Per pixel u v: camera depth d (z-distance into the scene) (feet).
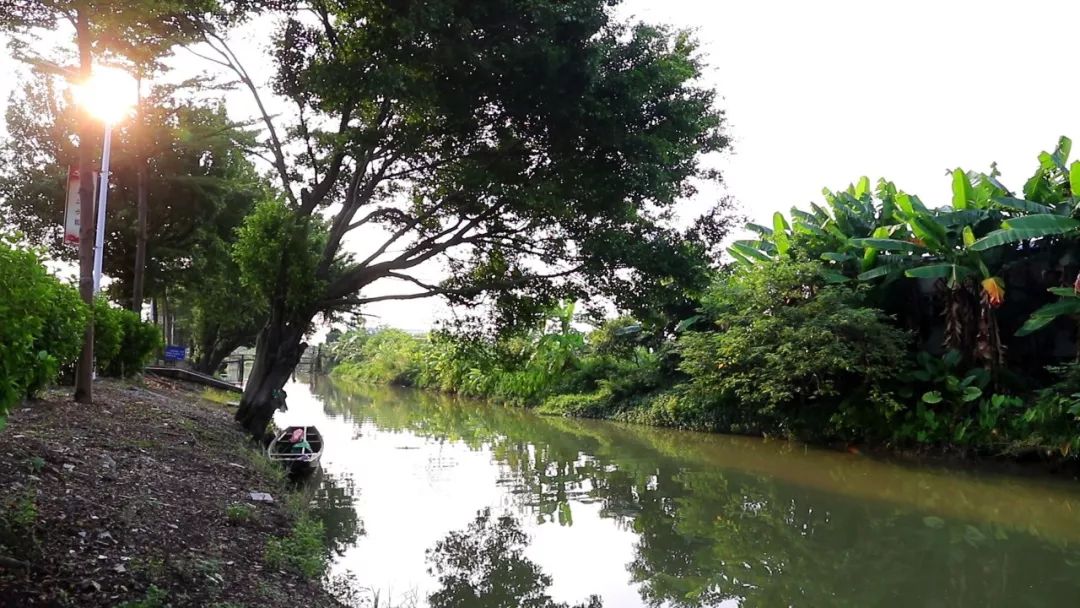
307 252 41.93
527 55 32.91
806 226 69.97
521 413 104.12
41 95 64.03
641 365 94.58
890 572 29.66
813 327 60.85
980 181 60.29
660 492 45.24
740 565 30.50
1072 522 38.34
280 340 46.52
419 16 32.04
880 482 49.21
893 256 62.49
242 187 71.51
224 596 16.69
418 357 165.99
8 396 14.94
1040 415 50.37
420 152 43.16
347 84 34.27
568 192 38.42
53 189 62.03
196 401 59.41
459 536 33.27
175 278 70.64
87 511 18.45
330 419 88.53
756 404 70.64
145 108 51.88
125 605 14.03
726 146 44.60
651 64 35.83
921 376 58.75
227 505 24.99
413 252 46.03
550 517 37.91
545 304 47.52
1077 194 51.47
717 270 48.65
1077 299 50.65
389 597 23.82
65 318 21.58
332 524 33.55
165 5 32.12
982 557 31.65
